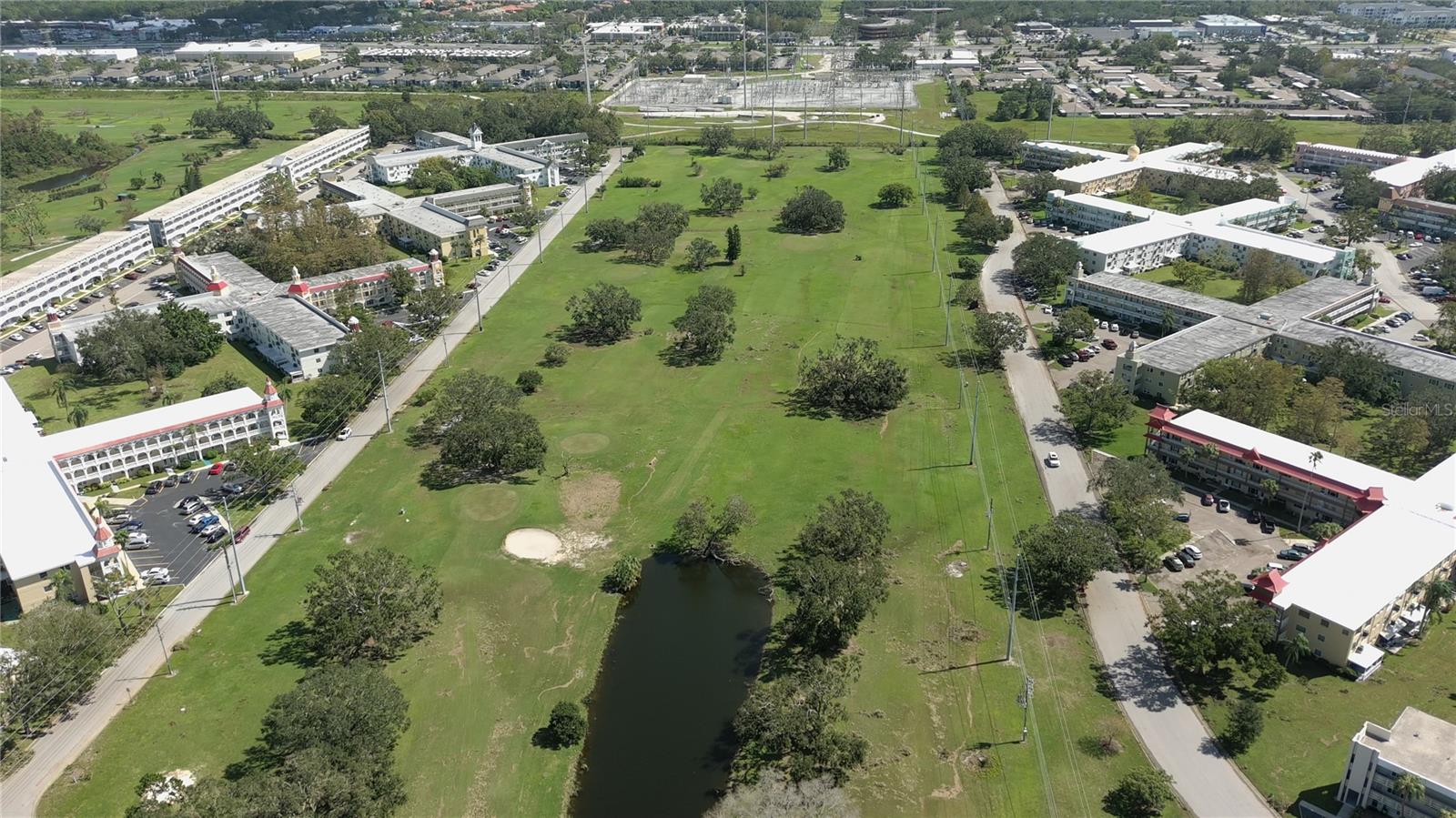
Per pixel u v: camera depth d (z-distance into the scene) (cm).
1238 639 14538
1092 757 13638
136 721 14450
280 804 11600
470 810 12950
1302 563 16112
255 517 19712
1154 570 17538
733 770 13575
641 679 15338
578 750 13950
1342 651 14938
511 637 16275
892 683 15075
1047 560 16625
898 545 18538
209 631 16388
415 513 19762
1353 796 12606
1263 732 13925
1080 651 15688
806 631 15812
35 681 14612
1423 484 18200
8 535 17650
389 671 15475
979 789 13150
